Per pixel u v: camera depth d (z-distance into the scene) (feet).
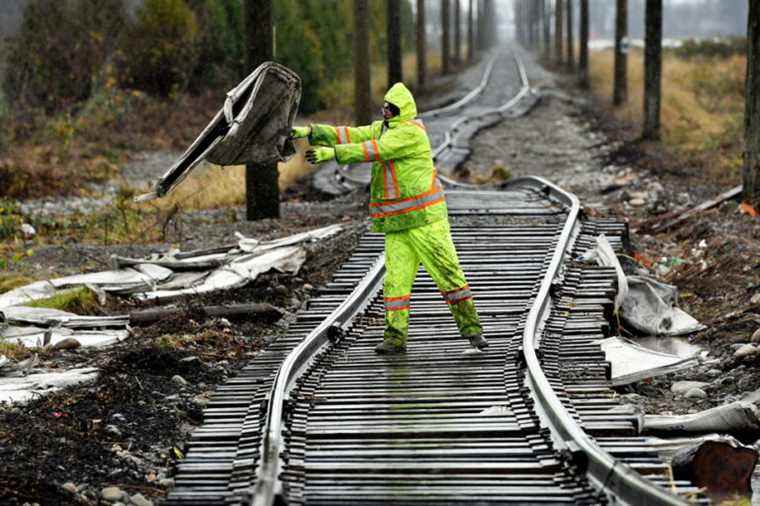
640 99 331.98
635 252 113.09
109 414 61.41
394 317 71.31
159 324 84.79
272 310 88.63
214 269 102.17
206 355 76.43
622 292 88.28
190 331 83.35
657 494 41.45
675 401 68.49
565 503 46.21
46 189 180.04
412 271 71.82
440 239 70.13
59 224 143.33
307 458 52.29
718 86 366.63
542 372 61.52
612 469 45.57
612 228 111.45
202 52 320.29
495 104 354.54
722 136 221.46
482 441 54.34
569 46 535.19
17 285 100.12
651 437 59.57
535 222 116.16
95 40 276.82
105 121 254.88
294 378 64.64
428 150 69.87
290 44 344.69
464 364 68.64
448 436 55.36
